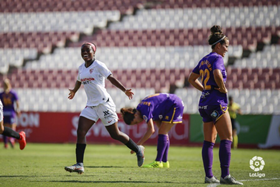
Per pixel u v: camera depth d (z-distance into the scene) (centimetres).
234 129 5953
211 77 1917
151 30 9075
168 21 9200
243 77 8112
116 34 9169
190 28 9012
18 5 10025
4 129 2356
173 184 1881
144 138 2675
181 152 4841
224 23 8931
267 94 7825
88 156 3956
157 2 9606
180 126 6200
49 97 8350
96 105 2175
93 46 2177
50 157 3700
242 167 2923
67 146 5816
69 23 9612
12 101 5034
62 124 6594
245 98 7794
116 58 8788
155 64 8600
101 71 2148
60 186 1775
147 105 2691
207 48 8744
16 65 9069
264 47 8544
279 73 8131
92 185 1819
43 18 9775
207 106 1922
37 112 6681
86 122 2169
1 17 9881
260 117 6034
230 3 9125
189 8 9275
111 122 2208
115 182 1944
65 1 9962
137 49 8894
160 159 2823
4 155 3888
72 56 9069
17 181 1950
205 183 1934
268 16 8856
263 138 6012
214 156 4128
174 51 8788
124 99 8069
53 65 8938
